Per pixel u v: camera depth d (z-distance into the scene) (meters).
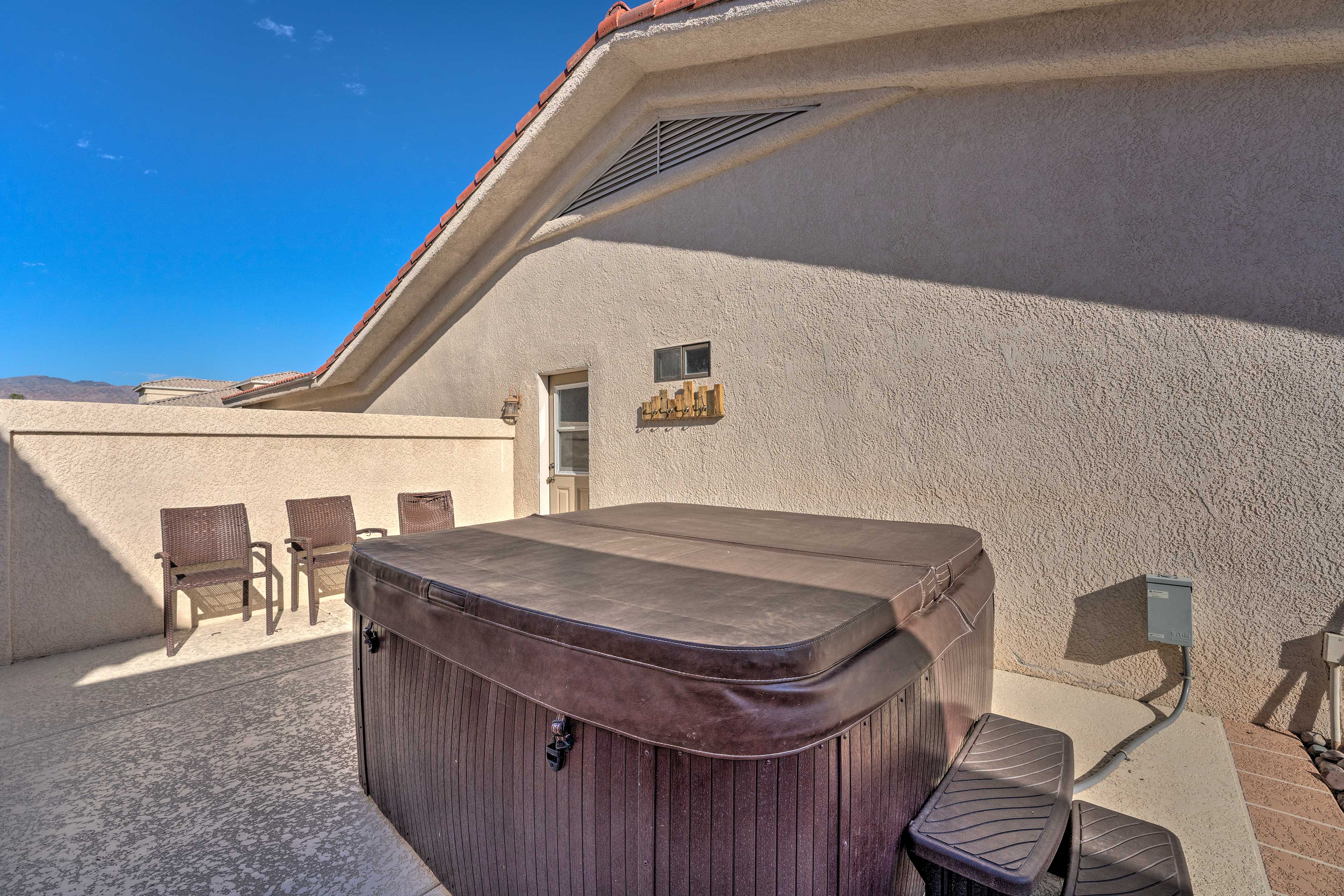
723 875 1.20
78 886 1.88
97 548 4.16
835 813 1.25
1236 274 2.81
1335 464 2.61
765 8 3.51
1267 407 2.75
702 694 1.19
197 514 4.30
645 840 1.25
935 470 3.65
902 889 1.52
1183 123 2.91
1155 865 1.64
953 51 3.36
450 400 7.62
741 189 4.52
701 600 1.54
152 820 2.22
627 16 4.23
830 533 2.63
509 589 1.65
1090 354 3.15
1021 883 1.31
